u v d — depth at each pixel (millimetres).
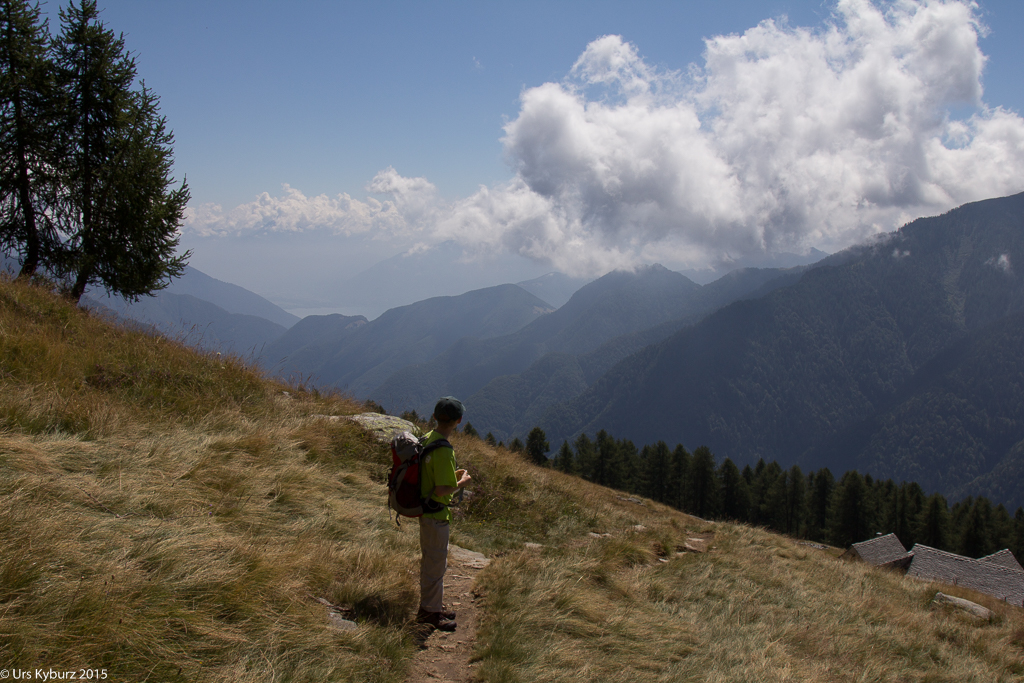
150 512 4551
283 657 3264
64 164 13875
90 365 7832
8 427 5094
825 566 12016
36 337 7641
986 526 71125
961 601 10594
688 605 6684
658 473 83625
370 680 3373
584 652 4480
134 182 14547
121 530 4027
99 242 14281
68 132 13898
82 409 5895
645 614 5754
